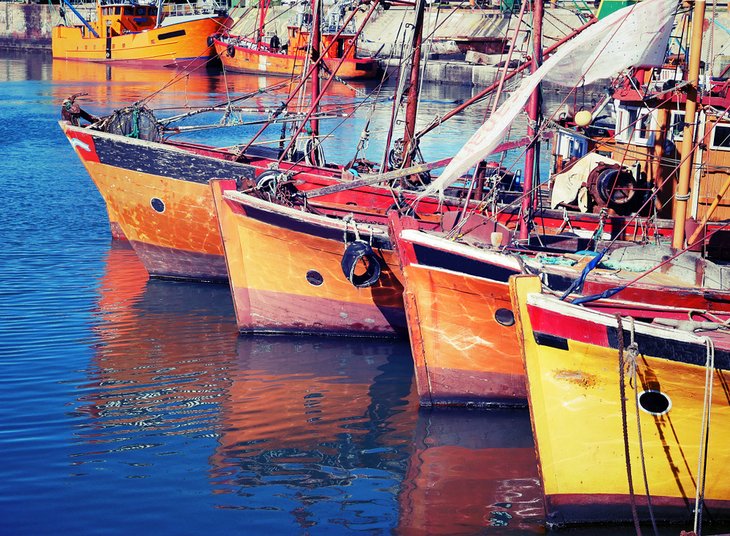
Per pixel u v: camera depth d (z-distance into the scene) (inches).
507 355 574.6
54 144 1664.6
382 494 466.0
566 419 420.2
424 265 559.5
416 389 615.5
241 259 705.6
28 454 498.9
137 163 823.1
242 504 453.4
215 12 3806.6
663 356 406.0
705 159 702.5
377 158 1568.7
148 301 797.2
